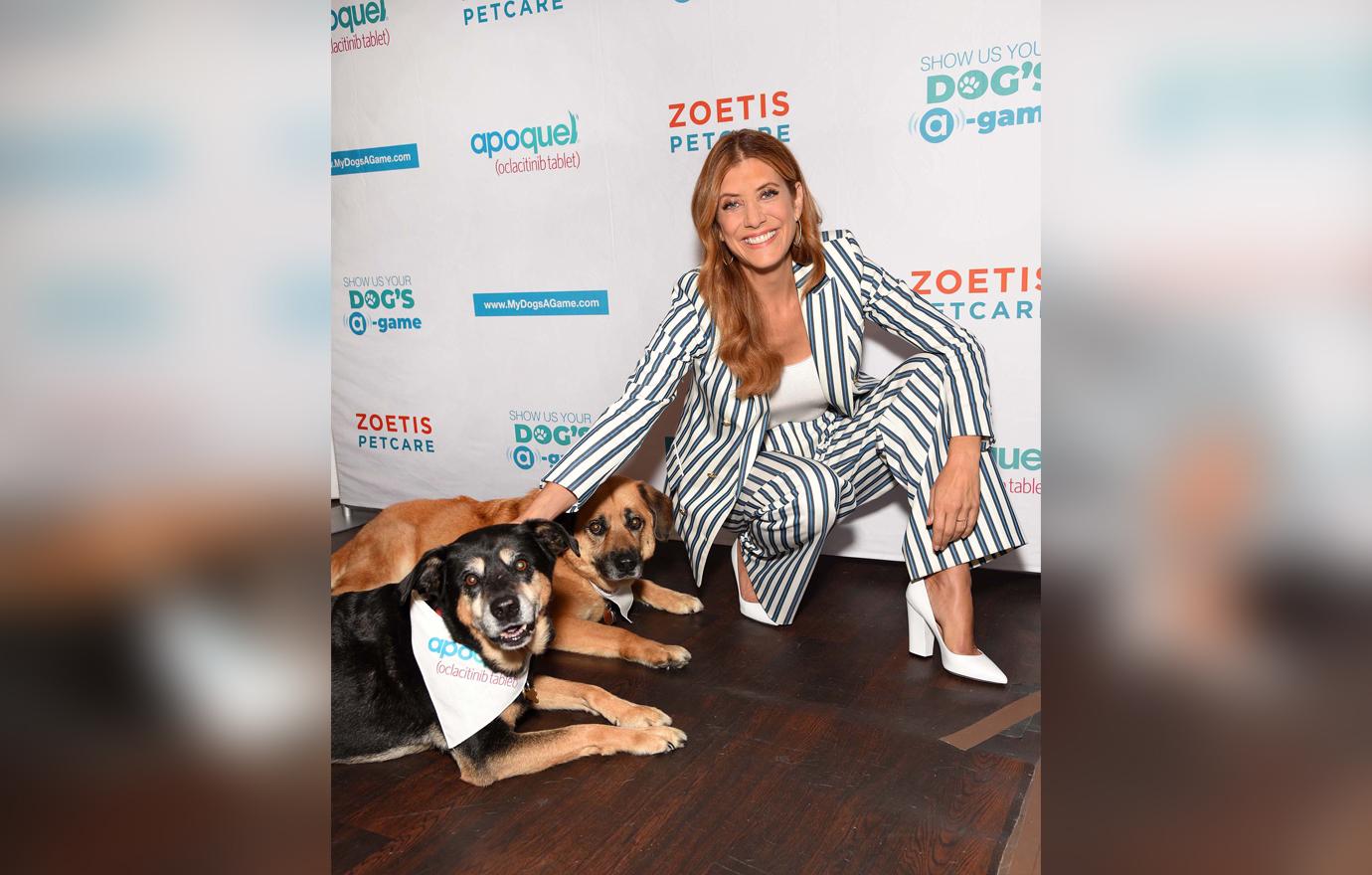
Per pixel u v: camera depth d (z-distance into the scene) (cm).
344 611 232
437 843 186
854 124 305
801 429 283
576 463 246
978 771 200
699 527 279
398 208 391
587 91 343
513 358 384
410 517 316
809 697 238
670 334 263
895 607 296
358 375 420
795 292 268
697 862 175
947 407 247
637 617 301
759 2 309
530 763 208
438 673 209
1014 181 289
